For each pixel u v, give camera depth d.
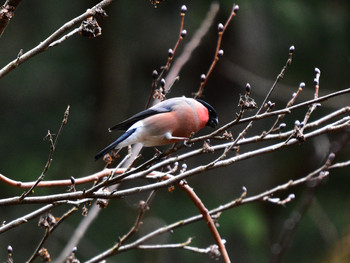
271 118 14.30
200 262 11.99
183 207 12.54
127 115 13.85
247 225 12.68
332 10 13.49
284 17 13.21
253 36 13.94
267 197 5.50
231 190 13.91
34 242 11.98
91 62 13.55
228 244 12.42
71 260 5.05
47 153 12.70
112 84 13.60
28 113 12.87
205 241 12.26
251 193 13.97
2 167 12.20
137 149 5.94
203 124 5.70
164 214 12.22
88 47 13.52
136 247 5.34
